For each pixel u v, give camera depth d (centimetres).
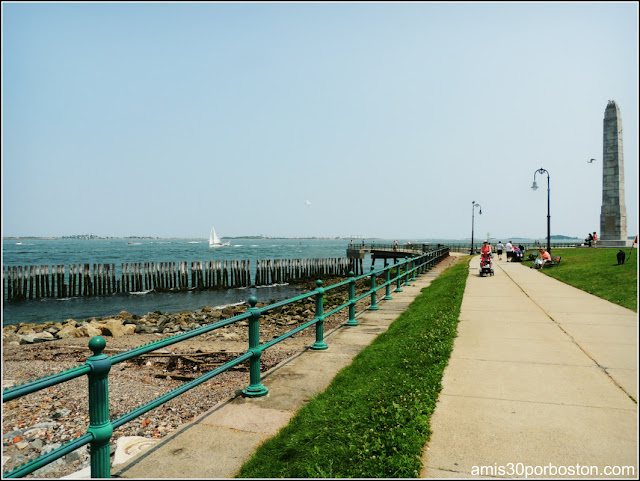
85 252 12150
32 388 289
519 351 719
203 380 473
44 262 7612
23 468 285
